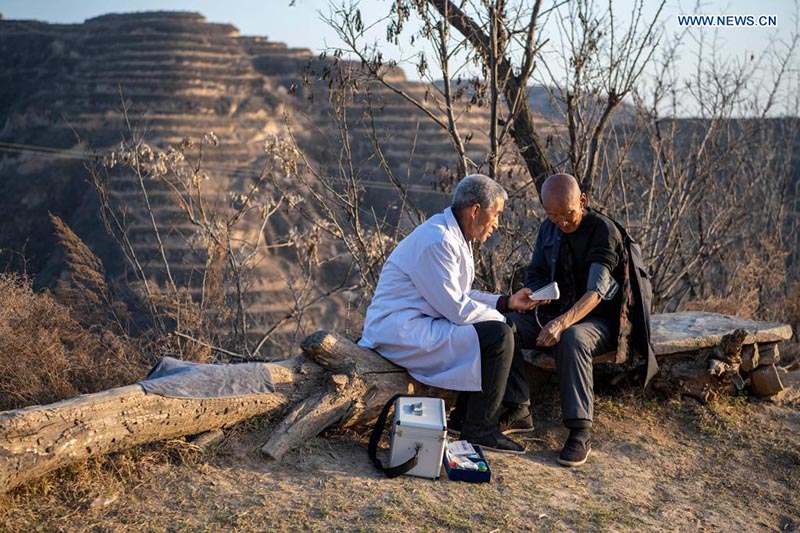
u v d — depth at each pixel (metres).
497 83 6.23
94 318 6.24
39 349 5.02
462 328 4.32
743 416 5.01
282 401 4.18
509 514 3.62
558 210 4.53
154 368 4.24
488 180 4.45
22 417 3.32
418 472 3.91
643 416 4.95
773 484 4.33
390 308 4.44
